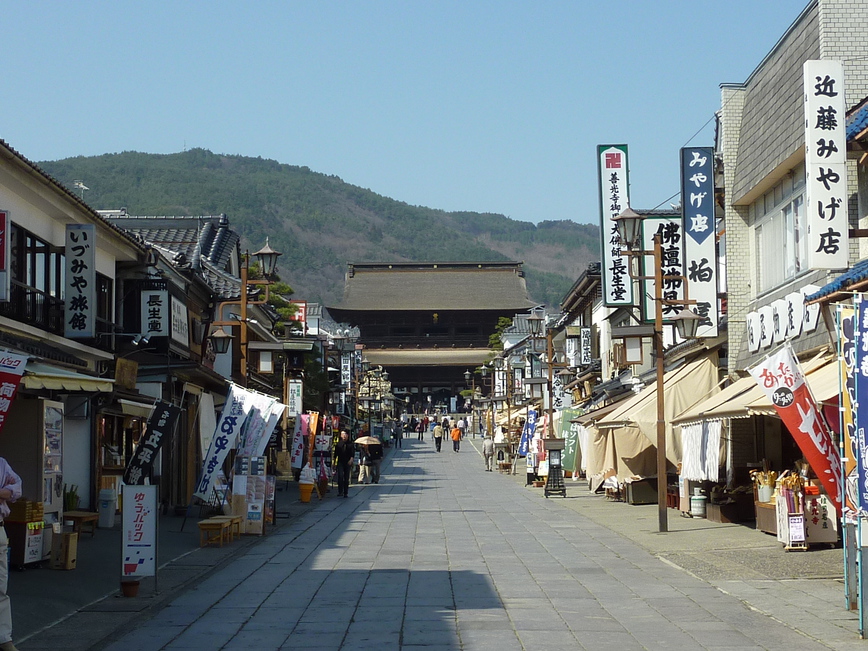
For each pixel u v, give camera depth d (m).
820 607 10.91
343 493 32.88
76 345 19.22
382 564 15.41
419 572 14.48
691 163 23.73
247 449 20.17
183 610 11.35
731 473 21.70
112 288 22.56
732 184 23.67
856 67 18.25
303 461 31.34
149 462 14.37
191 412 27.38
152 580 13.63
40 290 18.52
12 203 17.11
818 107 15.64
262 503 19.94
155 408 14.41
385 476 46.66
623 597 12.00
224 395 29.97
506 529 21.28
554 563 15.39
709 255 23.75
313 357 43.81
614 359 41.41
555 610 11.15
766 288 22.08
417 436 101.75
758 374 11.54
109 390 14.19
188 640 9.66
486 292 123.44
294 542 18.72
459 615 10.91
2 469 8.56
